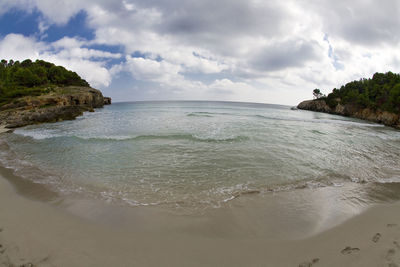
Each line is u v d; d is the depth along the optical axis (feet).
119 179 25.23
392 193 22.08
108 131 60.08
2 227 14.97
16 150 38.96
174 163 31.30
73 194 21.07
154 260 11.94
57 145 42.57
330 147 44.11
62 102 144.15
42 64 261.85
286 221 16.35
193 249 12.95
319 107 286.46
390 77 224.12
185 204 19.12
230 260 11.99
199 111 173.99
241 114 150.71
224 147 40.86
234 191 22.00
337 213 17.66
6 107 116.98
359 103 184.24
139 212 17.60
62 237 13.93
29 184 23.45
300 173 27.76
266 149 39.86
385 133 76.07
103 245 13.19
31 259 11.71
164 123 80.02
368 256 12.18
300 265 11.60
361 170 29.73
